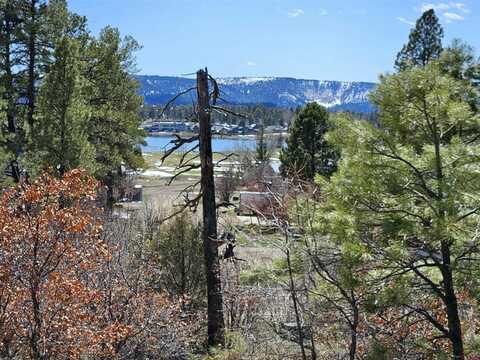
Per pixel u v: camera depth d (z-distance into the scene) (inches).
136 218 780.0
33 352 332.2
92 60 1083.9
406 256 302.4
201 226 613.6
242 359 398.6
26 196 335.3
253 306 455.8
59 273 337.1
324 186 323.9
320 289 354.3
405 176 303.0
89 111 896.9
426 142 315.0
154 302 433.1
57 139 808.3
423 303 353.4
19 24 977.5
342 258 311.7
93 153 860.0
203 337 525.0
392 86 300.2
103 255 374.0
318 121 1269.7
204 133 500.7
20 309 338.0
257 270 392.2
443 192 290.2
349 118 319.9
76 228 335.6
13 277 331.6
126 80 1148.5
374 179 306.3
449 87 291.1
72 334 337.7
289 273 350.0
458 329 304.8
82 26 1082.1
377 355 309.1
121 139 1136.8
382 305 307.1
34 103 980.6
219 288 484.7
